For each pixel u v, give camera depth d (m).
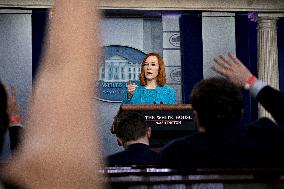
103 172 0.48
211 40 11.30
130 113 2.95
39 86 0.45
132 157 2.74
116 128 2.94
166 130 5.46
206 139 1.77
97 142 0.46
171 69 11.32
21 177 0.45
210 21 11.31
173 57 11.34
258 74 11.41
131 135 2.82
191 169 1.24
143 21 11.32
